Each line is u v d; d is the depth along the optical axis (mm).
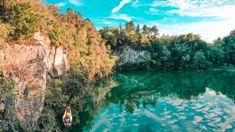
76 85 48719
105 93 73250
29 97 30703
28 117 29656
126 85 89312
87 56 80688
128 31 163375
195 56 154125
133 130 43156
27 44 33844
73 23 90750
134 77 116250
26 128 28812
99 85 83125
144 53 157125
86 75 63625
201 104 60938
